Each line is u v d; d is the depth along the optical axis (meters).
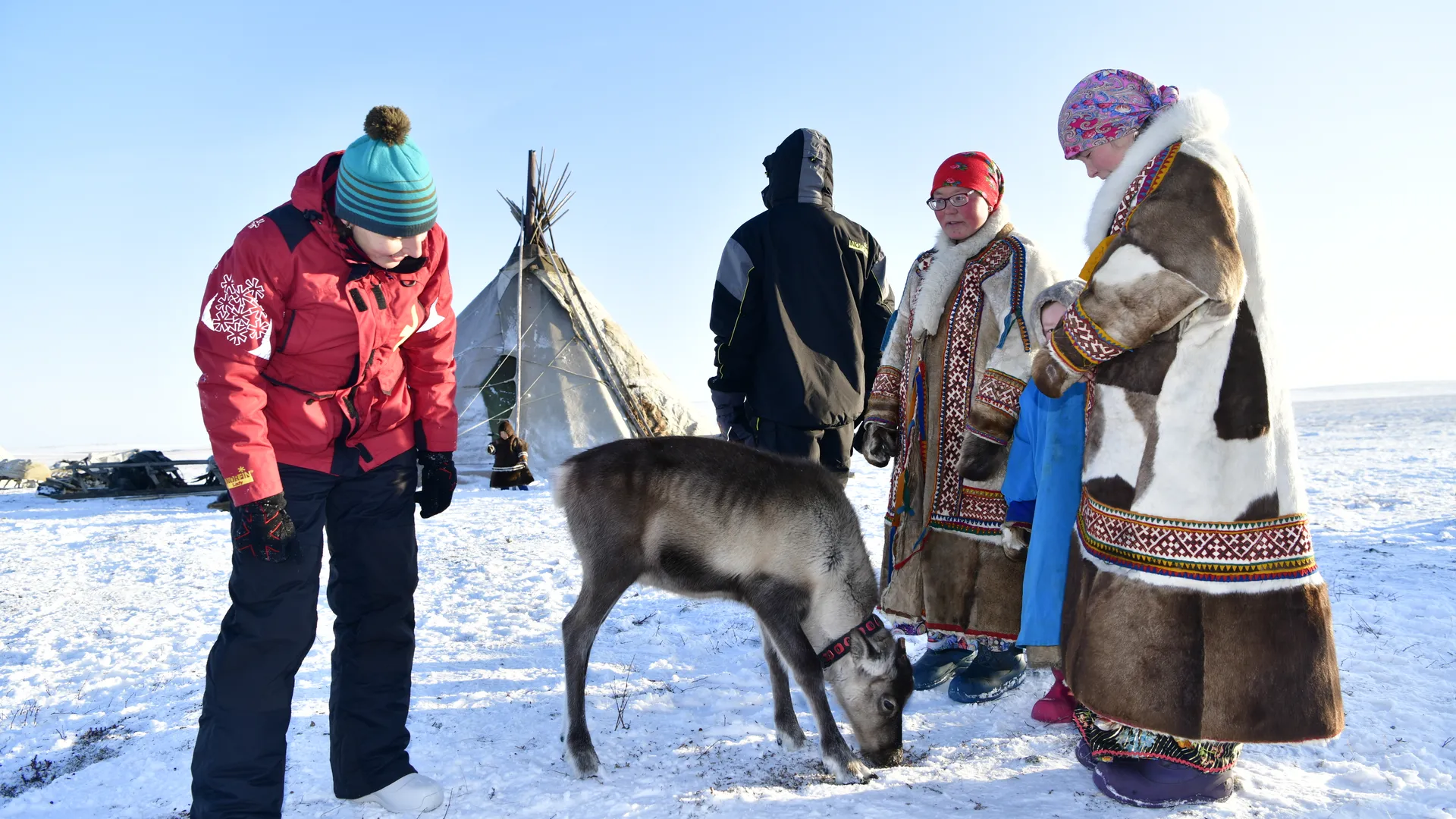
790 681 4.38
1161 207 2.50
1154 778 2.74
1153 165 2.61
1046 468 3.02
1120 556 2.60
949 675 4.19
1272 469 2.53
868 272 4.68
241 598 2.67
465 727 3.78
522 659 4.95
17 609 7.21
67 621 6.64
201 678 4.81
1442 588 5.55
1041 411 3.12
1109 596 2.60
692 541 3.46
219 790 2.64
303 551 2.79
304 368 2.79
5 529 12.59
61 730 4.05
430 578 7.82
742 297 4.32
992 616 3.67
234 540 2.64
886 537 4.09
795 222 4.38
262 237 2.65
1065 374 2.67
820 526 3.44
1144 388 2.59
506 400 16.20
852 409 4.43
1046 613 3.00
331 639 5.46
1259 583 2.49
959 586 3.73
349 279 2.77
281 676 2.72
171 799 3.17
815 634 3.46
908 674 3.39
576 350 16.36
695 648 5.02
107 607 7.12
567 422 15.90
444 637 5.60
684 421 16.70
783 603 3.42
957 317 3.74
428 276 3.07
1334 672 2.50
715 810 2.85
